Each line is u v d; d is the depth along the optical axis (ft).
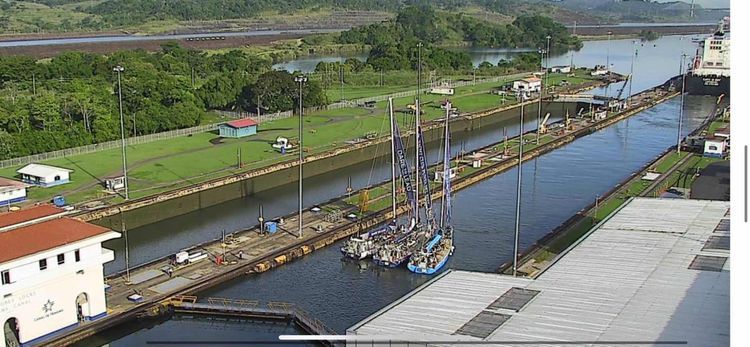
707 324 106.42
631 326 106.63
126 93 342.85
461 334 105.70
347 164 311.68
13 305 137.80
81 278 149.69
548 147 339.16
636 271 133.90
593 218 224.74
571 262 140.87
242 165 277.64
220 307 161.99
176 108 347.56
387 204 244.42
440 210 241.55
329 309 166.50
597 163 311.47
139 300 162.81
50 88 371.56
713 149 308.81
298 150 305.73
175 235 219.61
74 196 232.53
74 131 302.04
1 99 325.83
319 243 204.03
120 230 221.66
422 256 189.88
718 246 148.15
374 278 184.65
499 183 276.82
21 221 153.28
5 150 273.54
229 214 241.76
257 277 183.62
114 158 285.02
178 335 156.15
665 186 261.85
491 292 125.70
